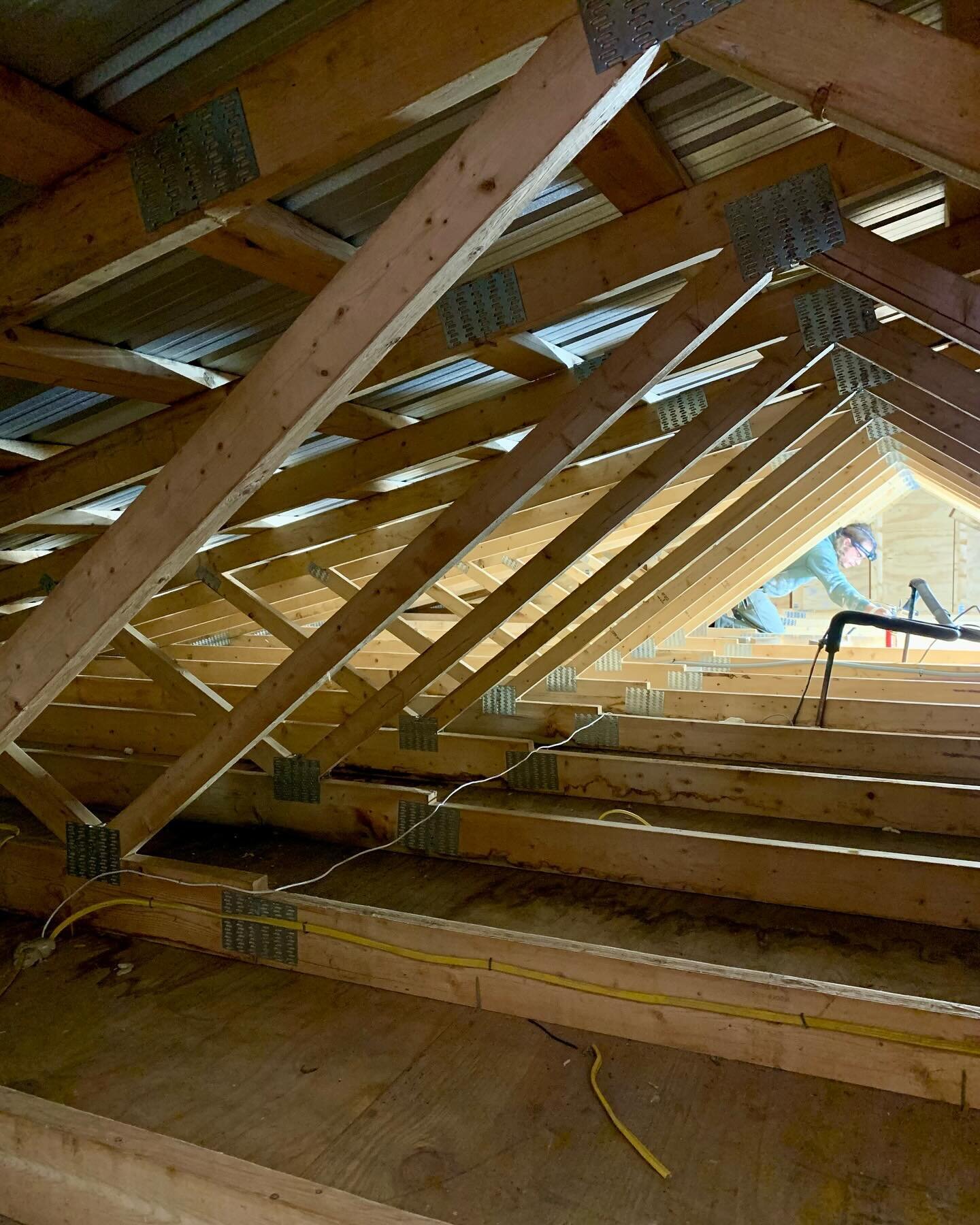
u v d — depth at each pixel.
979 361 4.09
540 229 2.33
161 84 1.54
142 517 1.49
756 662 6.60
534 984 2.16
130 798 4.07
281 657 6.98
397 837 3.55
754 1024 1.93
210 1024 2.22
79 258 1.65
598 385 2.50
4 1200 1.54
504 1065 1.99
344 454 3.60
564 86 1.14
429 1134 1.75
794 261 2.14
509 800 4.19
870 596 11.52
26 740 5.35
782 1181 1.58
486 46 1.24
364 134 1.37
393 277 1.26
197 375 2.73
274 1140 1.75
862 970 2.44
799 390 4.21
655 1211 1.52
